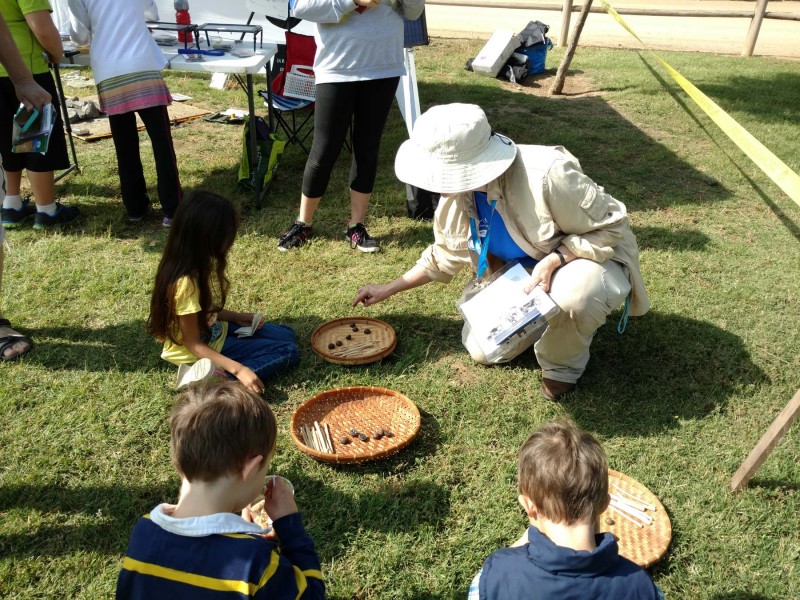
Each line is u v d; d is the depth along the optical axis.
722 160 6.75
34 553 2.59
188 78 9.38
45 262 4.59
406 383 3.55
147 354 3.71
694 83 10.04
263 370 3.44
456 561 2.61
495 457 3.09
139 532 1.74
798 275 4.62
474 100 8.98
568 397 3.46
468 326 3.72
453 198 3.40
